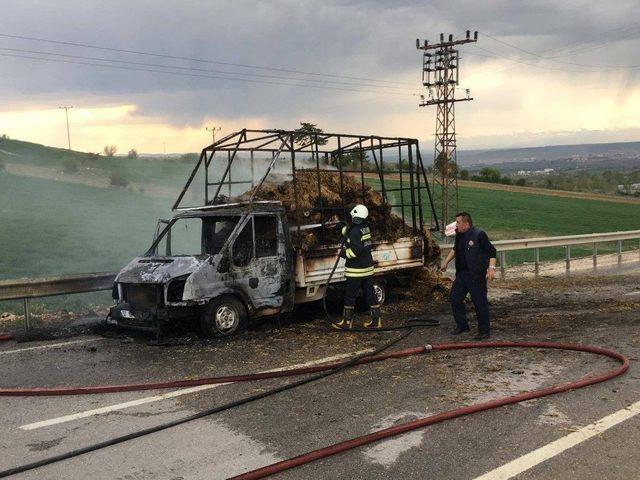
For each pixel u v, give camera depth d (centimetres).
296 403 564
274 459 440
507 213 5034
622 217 5231
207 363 714
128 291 868
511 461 430
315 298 989
